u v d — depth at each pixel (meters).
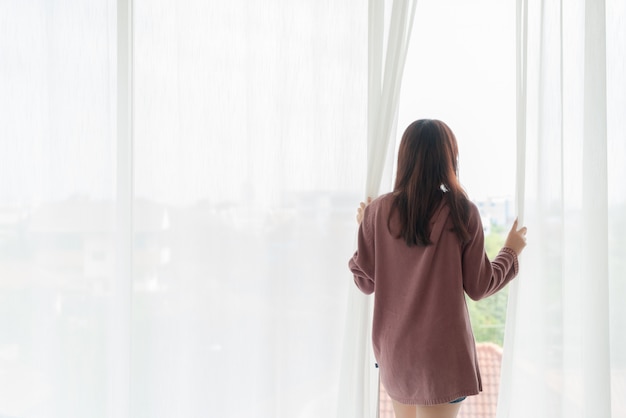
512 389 1.86
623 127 1.85
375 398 1.84
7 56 1.97
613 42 1.86
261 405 1.96
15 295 2.00
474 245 1.59
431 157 1.62
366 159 1.90
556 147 1.80
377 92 1.81
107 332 1.99
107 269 1.98
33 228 1.99
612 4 1.86
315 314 1.93
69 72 1.96
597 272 1.77
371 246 1.70
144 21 1.94
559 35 1.79
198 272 1.96
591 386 1.79
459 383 1.56
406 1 1.77
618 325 1.87
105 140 1.96
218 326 1.96
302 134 1.92
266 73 1.93
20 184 1.99
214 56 1.94
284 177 1.92
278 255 1.93
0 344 2.01
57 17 1.96
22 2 1.96
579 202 1.85
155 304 1.96
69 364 2.00
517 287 1.78
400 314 1.62
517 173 1.75
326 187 1.92
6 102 1.98
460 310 1.59
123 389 1.98
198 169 1.95
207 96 1.94
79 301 1.99
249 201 1.94
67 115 1.96
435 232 1.58
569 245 1.86
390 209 1.64
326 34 1.91
